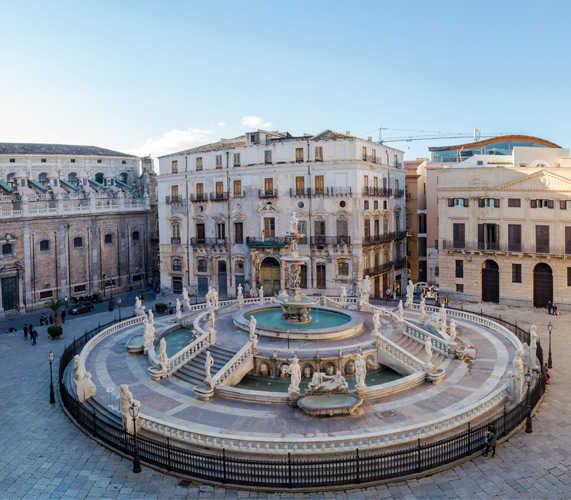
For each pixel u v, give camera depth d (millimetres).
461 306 53344
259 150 58938
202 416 24828
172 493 19266
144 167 89250
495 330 40344
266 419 24344
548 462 21094
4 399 29531
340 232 56500
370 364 33125
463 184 55281
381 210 61281
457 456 21109
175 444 22078
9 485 19969
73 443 23547
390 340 33719
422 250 74000
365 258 57406
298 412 25156
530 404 24016
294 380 26141
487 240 54438
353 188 55312
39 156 74625
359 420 23953
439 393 27234
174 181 64875
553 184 49656
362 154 56719
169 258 66375
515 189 51812
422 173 73688
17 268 55500
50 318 49844
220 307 46531
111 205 67500
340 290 56969
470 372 30438
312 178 56906
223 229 61875
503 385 27688
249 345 32344
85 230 63625
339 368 32031
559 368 33219
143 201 72875
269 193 58688
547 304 51281
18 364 36719
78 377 27000
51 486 19844
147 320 37500
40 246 58312
